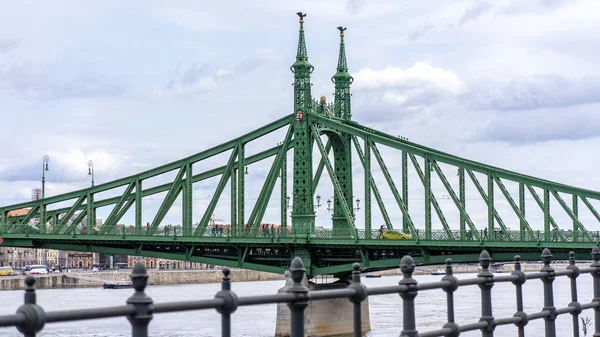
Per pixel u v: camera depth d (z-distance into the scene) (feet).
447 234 294.87
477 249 291.99
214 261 349.82
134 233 355.36
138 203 363.35
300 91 341.62
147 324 32.22
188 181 354.13
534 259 281.95
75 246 375.04
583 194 273.33
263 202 341.41
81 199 376.68
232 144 350.84
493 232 285.64
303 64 342.03
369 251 324.60
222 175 349.00
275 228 335.67
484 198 290.97
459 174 299.17
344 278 341.82
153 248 370.73
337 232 320.09
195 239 343.05
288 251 338.75
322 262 338.13
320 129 337.31
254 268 340.18
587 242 265.95
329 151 362.33
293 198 335.88
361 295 40.75
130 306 31.96
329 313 299.38
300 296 37.93
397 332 298.76
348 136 350.64
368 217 317.22
